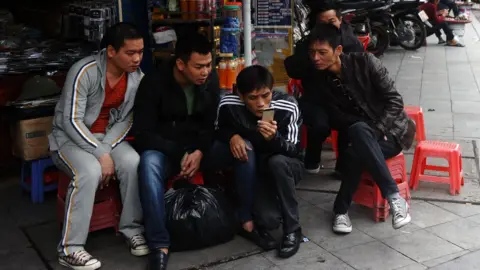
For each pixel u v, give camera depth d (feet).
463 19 39.37
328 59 11.12
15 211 12.51
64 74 14.33
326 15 13.66
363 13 33.58
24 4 16.31
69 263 9.84
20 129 12.65
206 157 10.89
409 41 35.35
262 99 10.02
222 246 10.79
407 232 11.27
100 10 14.10
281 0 16.92
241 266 10.03
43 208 12.71
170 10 14.83
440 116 19.93
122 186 10.40
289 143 10.45
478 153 15.90
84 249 10.37
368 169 10.94
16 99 13.33
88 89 10.48
